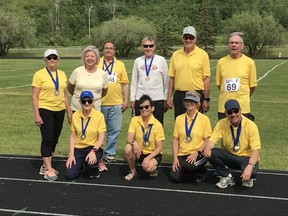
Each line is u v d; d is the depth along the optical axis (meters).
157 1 104.69
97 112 7.11
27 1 108.50
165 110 7.73
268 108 14.93
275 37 60.09
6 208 5.80
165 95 7.69
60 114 7.06
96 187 6.64
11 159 8.23
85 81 7.21
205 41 59.47
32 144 9.51
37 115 6.87
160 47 58.66
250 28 59.78
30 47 66.06
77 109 7.32
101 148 7.15
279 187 6.65
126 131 11.10
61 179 7.01
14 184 6.78
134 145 6.86
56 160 8.16
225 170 6.67
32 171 7.46
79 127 7.05
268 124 12.05
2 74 29.55
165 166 7.78
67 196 6.26
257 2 100.69
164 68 7.61
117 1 105.31
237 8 98.62
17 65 38.53
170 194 6.34
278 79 25.67
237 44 6.79
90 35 71.44
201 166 6.77
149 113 6.92
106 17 99.31
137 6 103.00
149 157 6.92
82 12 97.31
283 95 18.50
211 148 6.57
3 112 14.01
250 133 6.45
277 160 8.21
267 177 7.14
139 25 61.53
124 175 7.25
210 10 92.31
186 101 6.79
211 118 12.82
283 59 48.41
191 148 6.86
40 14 99.38
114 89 7.95
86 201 6.07
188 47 7.19
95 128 7.05
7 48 61.31
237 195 6.30
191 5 98.31
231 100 6.43
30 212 5.68
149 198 6.18
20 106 15.34
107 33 61.00
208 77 7.30
